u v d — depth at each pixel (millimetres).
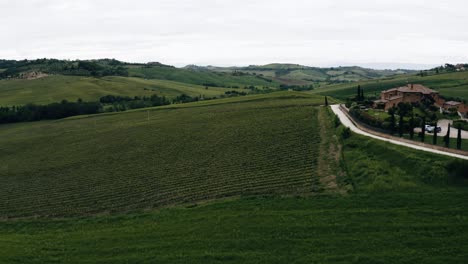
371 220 41625
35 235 49875
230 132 92688
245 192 55562
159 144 91312
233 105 137250
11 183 76688
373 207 44500
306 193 51844
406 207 43406
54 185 72375
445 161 50344
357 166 56531
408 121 77688
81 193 66312
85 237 46375
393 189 48062
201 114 125000
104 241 44219
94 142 102438
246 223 44344
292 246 38500
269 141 79688
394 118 78062
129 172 73750
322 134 79688
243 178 61375
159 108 153750
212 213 48969
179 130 103312
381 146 60938
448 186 46906
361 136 68938
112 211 56969
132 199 60312
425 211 41969
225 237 41625
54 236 48469
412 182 48781
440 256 34812
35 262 40188
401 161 54219
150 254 39688
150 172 71875
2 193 71250
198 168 69938
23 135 129250
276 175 60469
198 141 88938
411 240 37406
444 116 105375
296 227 41938
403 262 34562
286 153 70500
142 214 53062
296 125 90625
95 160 85188
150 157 81750
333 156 64375
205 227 44656
